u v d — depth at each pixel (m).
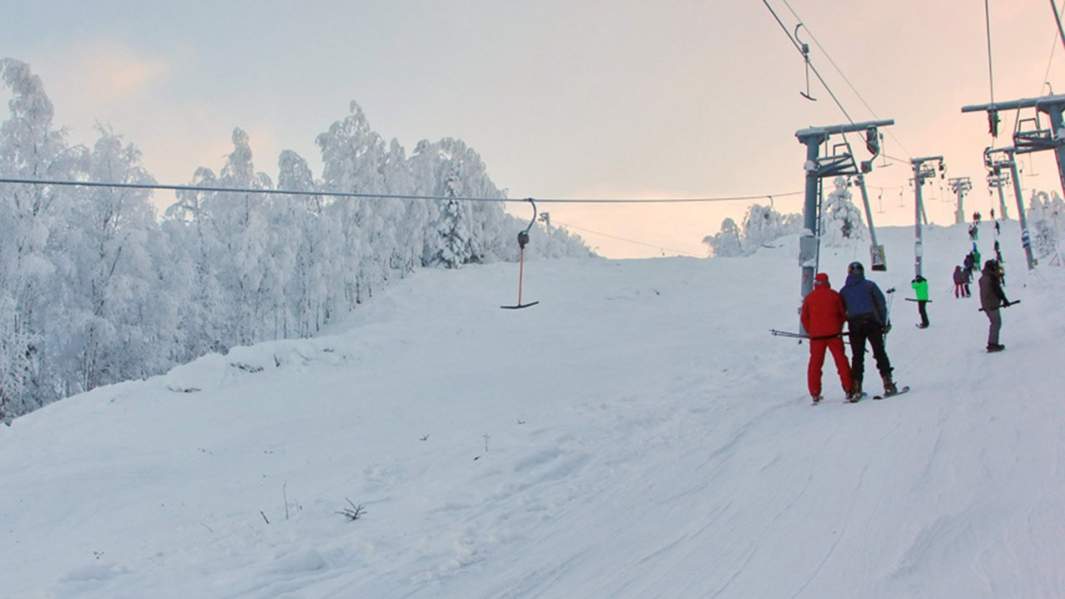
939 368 11.45
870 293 9.66
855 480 5.98
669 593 4.35
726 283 51.50
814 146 19.92
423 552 6.01
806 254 19.73
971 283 36.44
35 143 31.41
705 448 8.48
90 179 34.19
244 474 11.02
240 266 42.28
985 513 4.67
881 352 9.63
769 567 4.48
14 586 6.59
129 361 35.50
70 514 9.51
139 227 34.50
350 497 8.65
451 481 8.73
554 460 9.34
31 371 31.58
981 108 23.62
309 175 52.94
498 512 7.03
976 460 5.89
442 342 28.69
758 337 22.95
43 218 30.88
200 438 14.60
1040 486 4.98
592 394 15.35
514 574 5.21
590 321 36.31
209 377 20.80
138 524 8.65
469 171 69.50
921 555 4.21
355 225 54.09
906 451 6.56
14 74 31.14
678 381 15.28
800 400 10.69
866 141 19.56
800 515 5.37
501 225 75.25
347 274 52.03
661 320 34.78
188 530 8.12
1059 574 3.63
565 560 5.36
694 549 5.07
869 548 4.47
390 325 32.97
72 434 15.49
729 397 12.05
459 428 13.00
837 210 76.25
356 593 5.17
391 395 17.94
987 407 7.82
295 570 5.97
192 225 42.91
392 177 59.59
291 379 21.61
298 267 50.31
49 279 33.09
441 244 63.16
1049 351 11.08
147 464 12.26
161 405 18.25
